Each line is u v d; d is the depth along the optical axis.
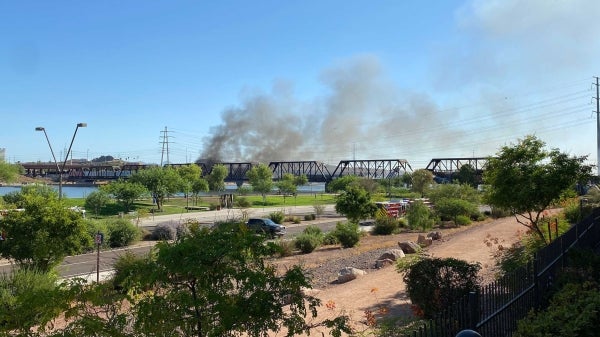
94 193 55.28
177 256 4.81
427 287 9.80
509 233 28.11
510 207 15.72
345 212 37.09
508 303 8.05
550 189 14.55
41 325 4.73
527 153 15.16
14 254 17.34
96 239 18.83
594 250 14.45
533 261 9.28
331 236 30.42
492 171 15.98
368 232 37.19
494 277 13.54
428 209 42.22
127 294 5.27
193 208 63.69
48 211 17.62
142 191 58.19
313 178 142.12
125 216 46.34
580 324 6.46
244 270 4.99
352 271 17.12
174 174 67.56
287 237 35.41
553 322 6.78
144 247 30.86
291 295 5.55
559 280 9.73
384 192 92.81
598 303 6.91
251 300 4.98
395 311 11.45
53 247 17.44
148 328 4.85
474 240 25.78
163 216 52.34
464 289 9.59
